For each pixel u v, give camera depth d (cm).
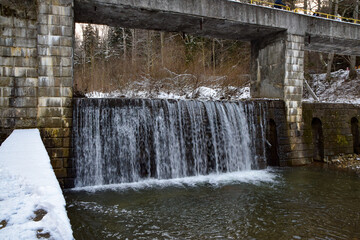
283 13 1591
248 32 1680
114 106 1191
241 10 1474
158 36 3675
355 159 1694
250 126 1481
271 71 1728
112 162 1176
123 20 1445
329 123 1720
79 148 1140
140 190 1075
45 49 1127
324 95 2911
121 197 991
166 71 2297
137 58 3114
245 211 885
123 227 755
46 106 1123
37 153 633
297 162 1593
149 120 1244
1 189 415
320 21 1698
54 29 1135
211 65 3086
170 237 709
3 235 289
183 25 1530
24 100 1110
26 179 454
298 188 1134
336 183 1216
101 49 4088
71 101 1143
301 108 1648
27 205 363
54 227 314
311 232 754
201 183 1182
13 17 1104
